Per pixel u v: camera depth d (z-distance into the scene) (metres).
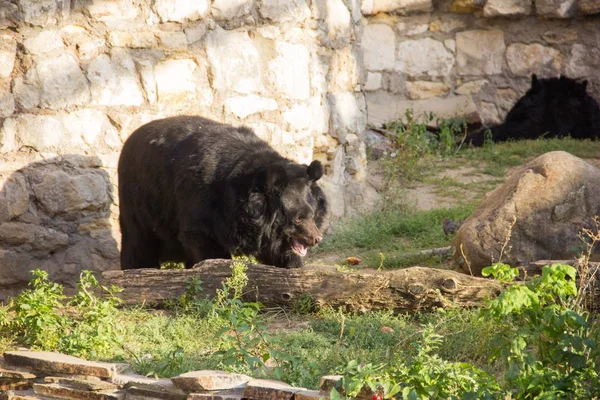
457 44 27.72
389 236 18.94
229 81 18.19
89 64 16.27
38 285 13.10
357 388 8.23
